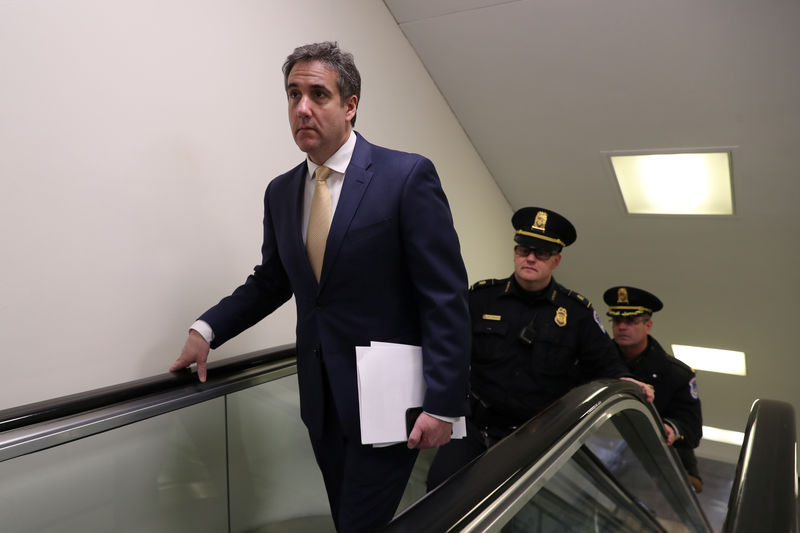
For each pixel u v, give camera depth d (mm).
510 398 2549
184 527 1861
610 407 1804
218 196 2367
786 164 3961
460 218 4551
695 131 3973
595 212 5055
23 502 1422
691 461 3832
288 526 2303
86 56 1889
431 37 3867
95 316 1914
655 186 4703
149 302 2086
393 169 1481
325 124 1449
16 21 1707
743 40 3338
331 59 1451
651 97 3859
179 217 2201
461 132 4609
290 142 2752
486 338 2605
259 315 1895
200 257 2287
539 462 1288
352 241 1463
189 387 1872
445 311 1431
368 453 1512
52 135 1797
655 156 4316
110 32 1958
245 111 2504
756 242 4715
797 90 3480
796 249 4598
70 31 1842
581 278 5918
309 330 1557
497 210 5184
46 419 1488
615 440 3293
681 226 4883
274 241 1792
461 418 1503
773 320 5363
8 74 1691
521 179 4988
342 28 3205
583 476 1725
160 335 2123
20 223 1721
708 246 4961
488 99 4277
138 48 2051
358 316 1503
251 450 2129
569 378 2609
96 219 1917
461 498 1062
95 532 1591
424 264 1445
